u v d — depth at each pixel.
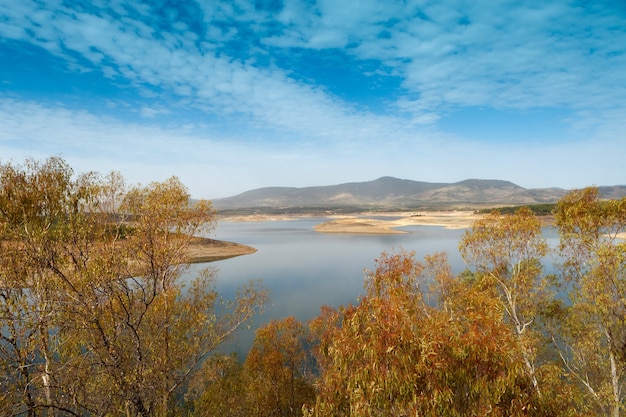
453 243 131.12
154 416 15.30
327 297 58.69
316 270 83.31
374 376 8.93
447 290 23.70
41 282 13.66
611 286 16.97
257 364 25.47
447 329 9.45
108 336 14.00
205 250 108.75
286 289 64.25
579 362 19.92
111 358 13.23
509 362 8.73
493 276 22.23
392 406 9.01
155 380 15.29
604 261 16.95
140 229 16.39
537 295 21.48
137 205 17.23
